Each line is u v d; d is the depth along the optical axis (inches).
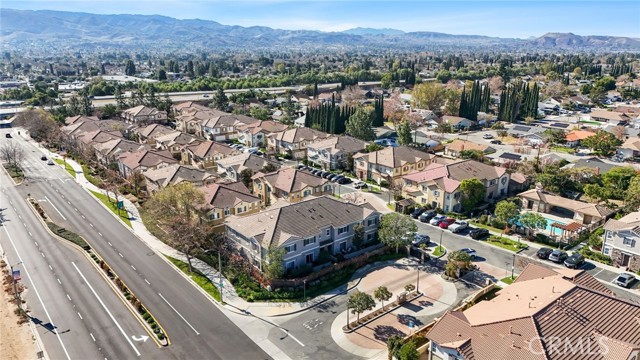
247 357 1936.5
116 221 3408.0
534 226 2970.0
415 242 2950.3
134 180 3988.7
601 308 1743.4
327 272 2581.2
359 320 2172.7
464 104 6904.5
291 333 2100.1
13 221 3403.1
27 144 5831.7
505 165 4480.8
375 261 2768.2
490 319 1727.4
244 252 2741.1
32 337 2066.9
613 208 3435.0
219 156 4621.1
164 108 7480.3
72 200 3855.8
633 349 1519.4
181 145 5113.2
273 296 2384.4
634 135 5689.0
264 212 2805.1
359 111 5615.2
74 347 2001.7
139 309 2268.7
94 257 2817.4
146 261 2792.8
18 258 2822.3
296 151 5078.7
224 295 2415.1
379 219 3011.8
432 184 3513.8
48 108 7347.4
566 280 1943.9
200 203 3034.0
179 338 2065.7
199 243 2874.0
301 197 3503.9
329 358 1921.8
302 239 2600.9
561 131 5792.3
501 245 2950.3
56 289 2469.2
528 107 7234.3
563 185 3873.0
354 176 4443.9
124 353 1963.6
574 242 2915.8
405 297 2345.0
